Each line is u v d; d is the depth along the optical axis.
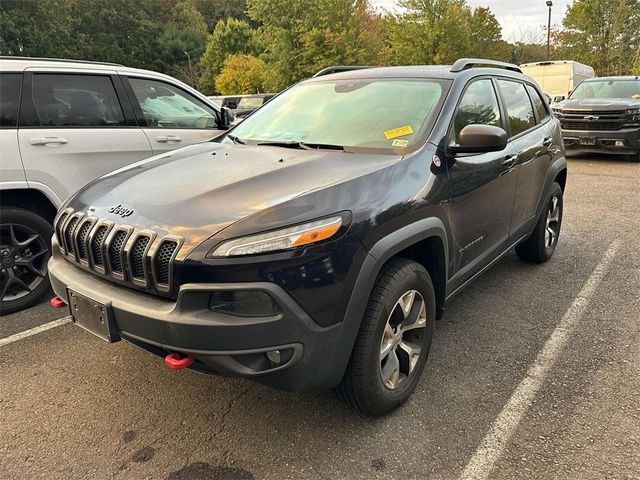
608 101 11.05
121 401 2.88
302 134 3.31
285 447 2.50
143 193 2.56
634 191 8.22
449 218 2.93
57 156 4.19
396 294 2.53
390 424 2.65
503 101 3.90
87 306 2.44
